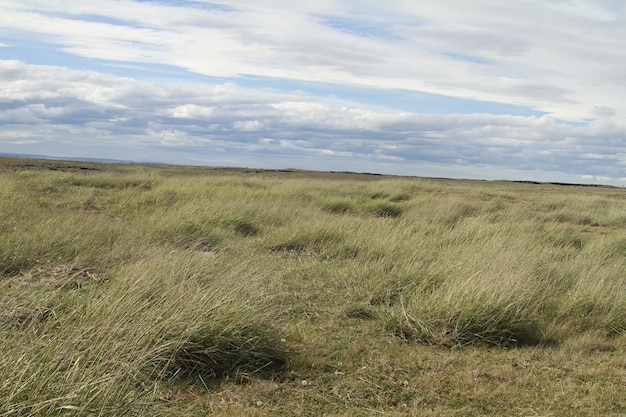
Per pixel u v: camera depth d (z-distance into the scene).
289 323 5.50
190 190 16.09
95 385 3.24
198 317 4.55
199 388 4.12
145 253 7.42
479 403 4.07
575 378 4.61
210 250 9.28
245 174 38.25
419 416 3.80
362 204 16.62
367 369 4.62
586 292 6.70
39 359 3.46
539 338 5.65
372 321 5.93
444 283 6.68
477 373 4.61
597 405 4.08
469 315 5.58
